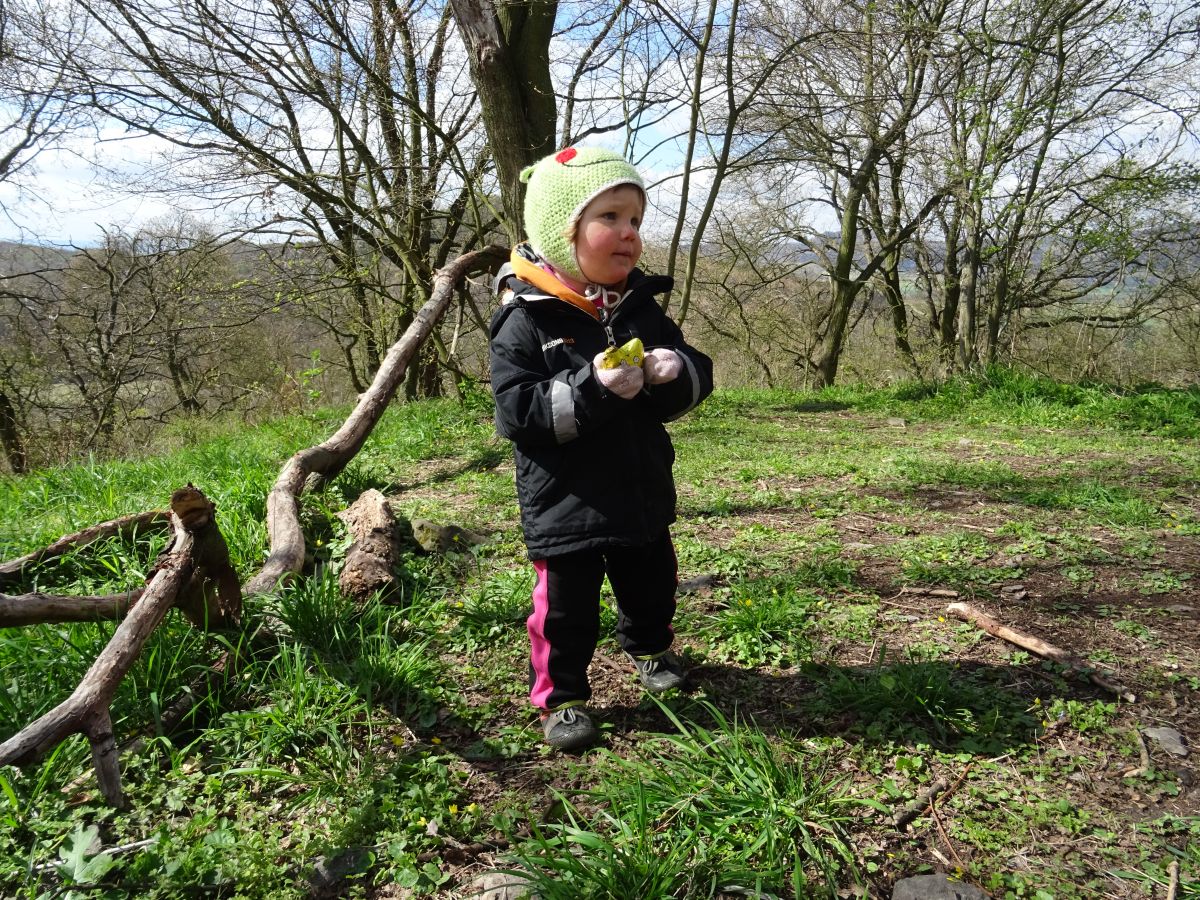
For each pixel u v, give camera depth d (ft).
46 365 58.08
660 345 8.46
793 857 6.77
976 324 50.19
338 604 11.20
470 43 29.43
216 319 51.57
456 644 10.94
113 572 13.35
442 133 34.37
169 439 39.63
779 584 12.57
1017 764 8.11
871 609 11.75
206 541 9.58
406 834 7.19
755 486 19.76
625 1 30.68
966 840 7.08
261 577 11.86
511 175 30.63
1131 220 43.70
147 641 9.42
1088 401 33.47
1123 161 41.39
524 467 8.27
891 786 7.68
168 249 43.60
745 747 8.15
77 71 34.71
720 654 10.47
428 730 8.93
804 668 9.94
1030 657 10.27
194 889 6.64
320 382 67.21
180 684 9.29
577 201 7.86
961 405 36.32
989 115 40.37
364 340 50.24
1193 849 6.83
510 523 16.51
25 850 7.13
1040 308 61.21
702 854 6.70
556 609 8.45
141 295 58.95
